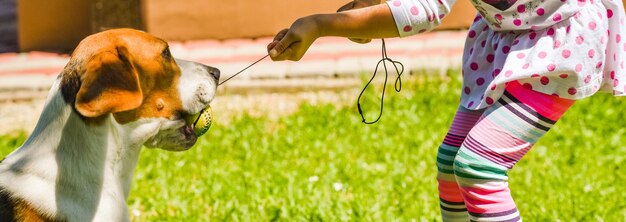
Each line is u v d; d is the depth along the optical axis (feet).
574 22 13.88
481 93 14.85
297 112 28.40
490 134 14.14
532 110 14.02
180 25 37.60
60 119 13.16
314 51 34.81
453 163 15.01
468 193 14.37
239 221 19.57
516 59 14.03
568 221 19.17
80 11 38.42
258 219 19.65
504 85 14.14
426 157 23.65
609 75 14.38
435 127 26.23
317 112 28.02
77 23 38.52
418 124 26.48
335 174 22.47
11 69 35.19
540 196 20.83
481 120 14.34
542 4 13.88
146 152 24.43
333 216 19.47
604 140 25.04
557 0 13.85
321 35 14.11
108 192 13.38
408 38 35.96
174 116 13.78
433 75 31.32
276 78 32.27
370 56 33.55
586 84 13.87
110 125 13.24
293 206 19.94
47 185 12.96
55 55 37.42
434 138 25.11
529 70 13.82
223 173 22.93
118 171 13.58
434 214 19.58
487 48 14.88
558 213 19.56
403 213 19.72
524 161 23.76
